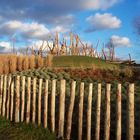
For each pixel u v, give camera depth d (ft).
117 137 21.99
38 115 29.14
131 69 68.54
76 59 142.20
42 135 26.21
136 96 40.68
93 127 27.25
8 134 27.61
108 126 22.63
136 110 32.55
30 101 31.14
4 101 34.37
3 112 34.30
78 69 82.28
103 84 53.26
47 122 29.50
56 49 185.37
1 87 35.35
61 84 26.32
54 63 126.21
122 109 33.65
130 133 21.21
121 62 155.94
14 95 34.58
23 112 31.55
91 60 142.31
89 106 23.95
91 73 71.51
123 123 28.27
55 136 26.08
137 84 53.47
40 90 29.55
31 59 101.65
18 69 98.07
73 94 25.38
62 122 26.03
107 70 75.92
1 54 94.38
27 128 28.30
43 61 107.34
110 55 190.29
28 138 25.86
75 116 30.78
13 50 140.77
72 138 25.35
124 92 43.91
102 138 24.44
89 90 24.04
